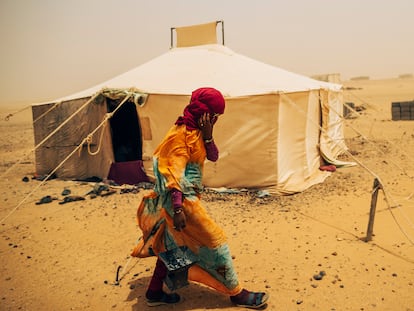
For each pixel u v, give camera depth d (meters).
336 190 8.44
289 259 5.18
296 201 7.82
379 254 5.22
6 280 4.92
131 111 11.28
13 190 9.45
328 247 5.50
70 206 7.89
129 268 5.12
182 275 3.79
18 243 6.14
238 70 10.07
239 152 8.59
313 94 9.93
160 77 9.88
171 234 3.77
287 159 8.81
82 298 4.43
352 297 4.21
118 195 8.48
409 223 6.30
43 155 10.93
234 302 4.04
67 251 5.74
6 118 10.09
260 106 8.37
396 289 4.35
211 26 11.77
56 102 10.37
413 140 14.60
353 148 13.69
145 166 9.35
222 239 3.71
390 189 8.32
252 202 7.84
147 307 4.15
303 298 4.22
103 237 6.22
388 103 32.59
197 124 3.62
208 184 8.90
